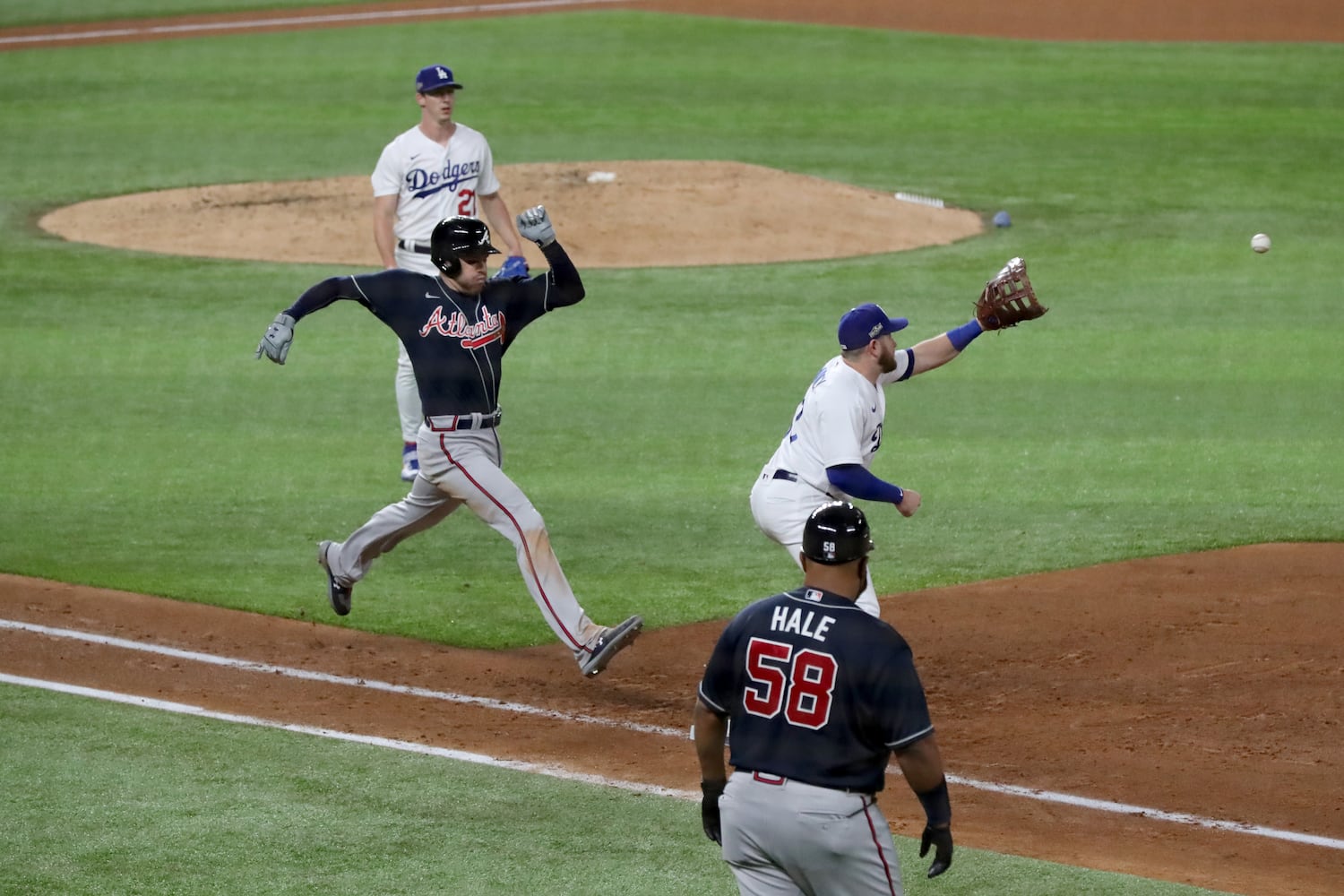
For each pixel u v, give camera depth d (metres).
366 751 24.61
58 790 22.67
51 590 32.53
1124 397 49.75
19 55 124.25
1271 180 86.19
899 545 36.09
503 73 117.50
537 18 139.75
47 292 63.59
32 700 26.42
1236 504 38.91
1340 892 20.38
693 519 38.06
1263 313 61.19
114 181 85.31
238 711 26.25
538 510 38.72
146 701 26.59
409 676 28.31
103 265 68.19
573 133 98.25
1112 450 43.97
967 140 96.94
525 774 23.80
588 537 36.69
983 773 24.25
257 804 22.36
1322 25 132.12
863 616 15.74
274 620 31.12
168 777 23.28
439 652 29.62
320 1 148.38
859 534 15.97
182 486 40.72
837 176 87.31
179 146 94.25
